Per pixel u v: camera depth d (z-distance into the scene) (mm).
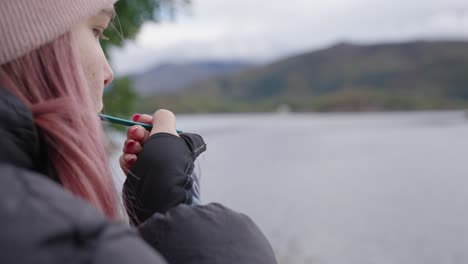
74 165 849
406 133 54656
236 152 31250
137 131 1114
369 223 11656
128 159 1104
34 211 600
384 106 168250
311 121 99312
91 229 608
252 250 885
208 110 146125
